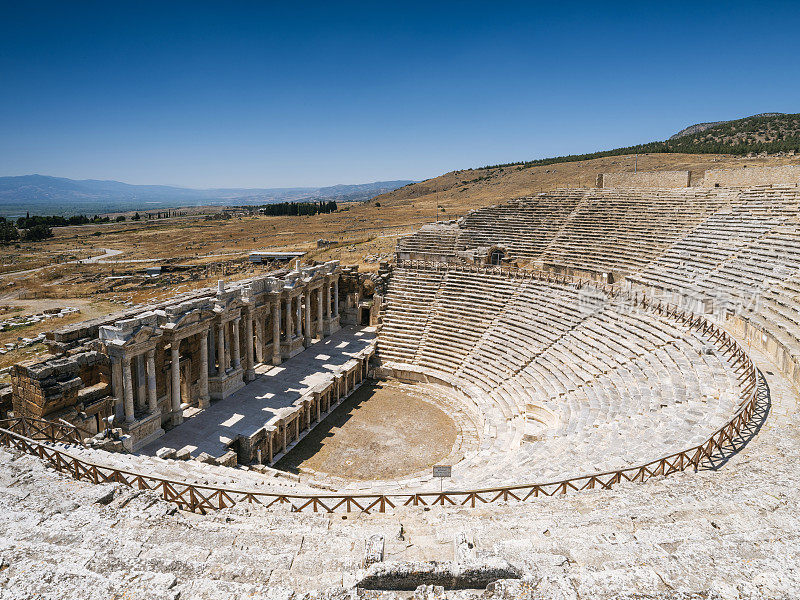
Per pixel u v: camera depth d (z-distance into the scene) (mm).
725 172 57219
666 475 16797
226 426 35250
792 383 25859
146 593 8328
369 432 38750
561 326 43656
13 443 18734
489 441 34312
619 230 54469
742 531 11539
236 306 40531
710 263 42312
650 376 31188
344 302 59719
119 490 14672
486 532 12078
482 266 58281
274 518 14219
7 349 57000
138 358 33125
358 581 9062
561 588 8062
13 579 8766
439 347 49500
